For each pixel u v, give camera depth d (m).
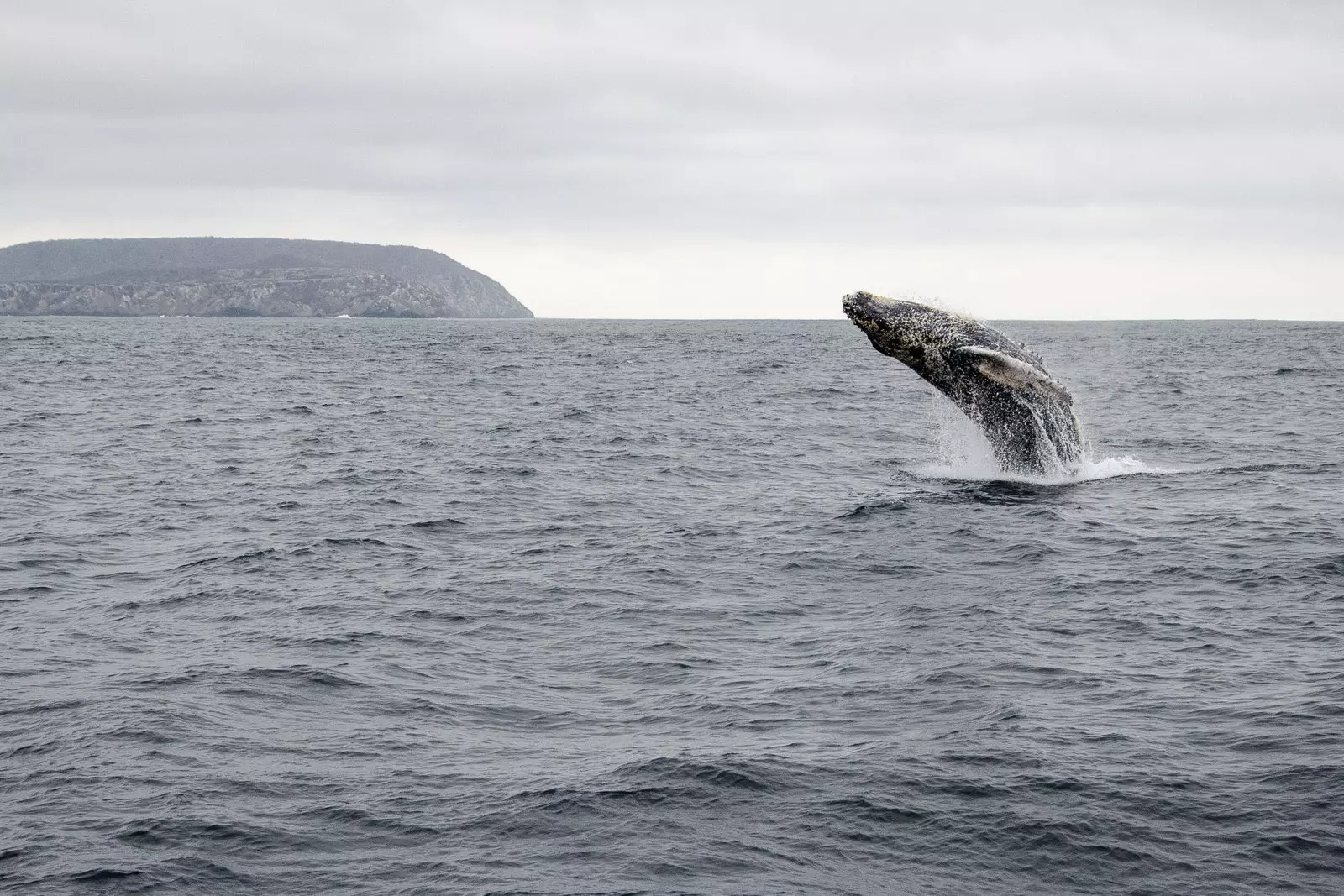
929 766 11.76
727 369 85.81
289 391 63.12
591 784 11.47
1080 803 10.91
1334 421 44.84
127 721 13.16
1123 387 64.06
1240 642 15.60
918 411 50.41
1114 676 14.34
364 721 13.36
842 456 35.06
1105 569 19.62
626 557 21.36
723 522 24.52
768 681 14.53
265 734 12.96
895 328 26.86
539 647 16.14
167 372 79.81
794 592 18.83
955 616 17.08
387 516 25.45
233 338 154.75
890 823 10.69
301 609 18.06
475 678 14.86
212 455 35.94
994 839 10.38
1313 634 15.88
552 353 115.56
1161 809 10.76
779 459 34.34
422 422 45.94
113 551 22.31
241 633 16.78
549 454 35.53
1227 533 22.00
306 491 28.92
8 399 55.78
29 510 26.53
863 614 17.47
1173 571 19.38
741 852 10.24
